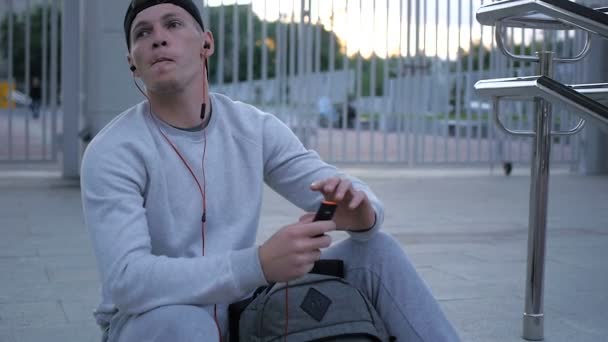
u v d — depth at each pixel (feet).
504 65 31.22
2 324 9.81
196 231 5.90
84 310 10.51
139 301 5.20
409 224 18.28
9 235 16.12
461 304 10.91
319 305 5.47
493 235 16.81
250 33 28.78
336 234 16.57
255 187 6.17
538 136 8.90
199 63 6.08
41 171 30.14
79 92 26.37
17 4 38.11
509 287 11.96
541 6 7.50
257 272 5.14
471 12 30.76
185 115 6.02
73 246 15.01
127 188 5.58
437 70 30.63
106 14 23.58
